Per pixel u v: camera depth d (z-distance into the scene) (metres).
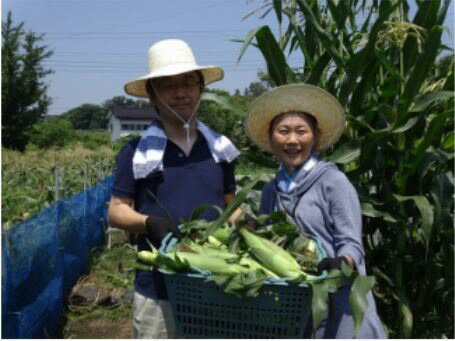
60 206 5.20
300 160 2.54
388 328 3.96
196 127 2.85
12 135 36.06
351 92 3.62
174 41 2.82
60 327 4.86
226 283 2.02
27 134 36.81
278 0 3.94
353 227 2.38
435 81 3.92
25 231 3.97
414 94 3.32
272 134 2.64
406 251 3.77
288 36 4.21
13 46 36.19
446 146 3.61
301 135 2.53
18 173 8.21
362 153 3.53
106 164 12.42
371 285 2.01
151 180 2.70
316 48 4.11
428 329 3.94
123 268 6.64
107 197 8.71
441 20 3.58
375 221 4.04
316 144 2.74
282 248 2.39
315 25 3.62
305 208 2.48
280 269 2.17
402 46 3.50
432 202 3.81
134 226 2.60
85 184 8.66
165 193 2.69
